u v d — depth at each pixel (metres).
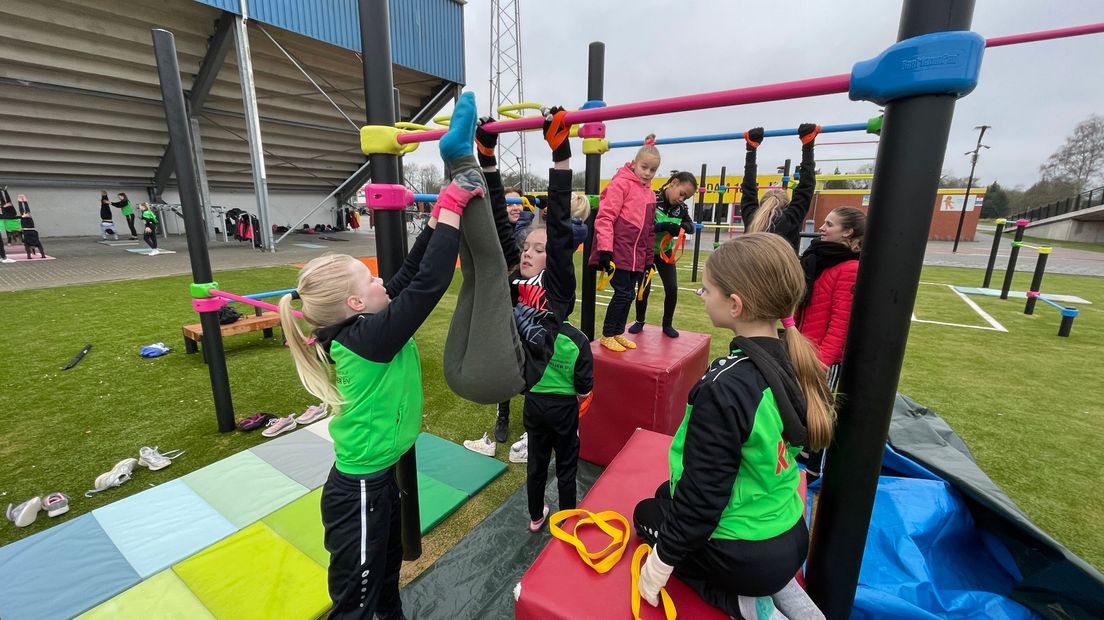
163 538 2.15
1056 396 3.88
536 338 1.66
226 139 14.59
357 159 18.45
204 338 2.98
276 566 1.99
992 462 2.85
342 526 1.34
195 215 2.81
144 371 4.14
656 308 7.25
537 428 2.03
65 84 10.62
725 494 1.00
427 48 12.92
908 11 0.93
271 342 5.12
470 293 1.35
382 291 1.42
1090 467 2.79
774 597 1.24
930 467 2.13
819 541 1.24
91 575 1.94
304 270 1.31
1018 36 1.58
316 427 3.17
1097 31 1.48
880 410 1.08
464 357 1.32
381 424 1.32
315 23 10.73
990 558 1.84
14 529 2.24
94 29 9.58
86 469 2.71
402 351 1.38
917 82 0.90
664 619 1.14
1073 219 25.86
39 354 4.49
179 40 10.45
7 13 8.75
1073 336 5.78
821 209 20.98
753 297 1.09
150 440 3.03
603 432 2.79
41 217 14.84
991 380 4.25
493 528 2.25
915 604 1.53
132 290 7.21
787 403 1.03
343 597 1.35
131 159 14.87
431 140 1.61
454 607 1.82
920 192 0.96
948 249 18.44
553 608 1.20
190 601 1.82
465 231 1.24
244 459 2.78
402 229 1.81
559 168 1.62
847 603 1.23
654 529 1.30
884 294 1.03
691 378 2.88
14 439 3.02
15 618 1.74
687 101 1.21
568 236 1.75
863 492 1.14
